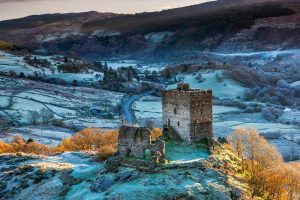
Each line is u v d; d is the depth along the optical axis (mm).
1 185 125938
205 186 96688
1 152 176125
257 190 105000
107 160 117562
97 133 185375
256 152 118312
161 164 105062
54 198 109812
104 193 100062
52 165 132250
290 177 113875
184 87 130250
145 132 110812
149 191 95625
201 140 122312
